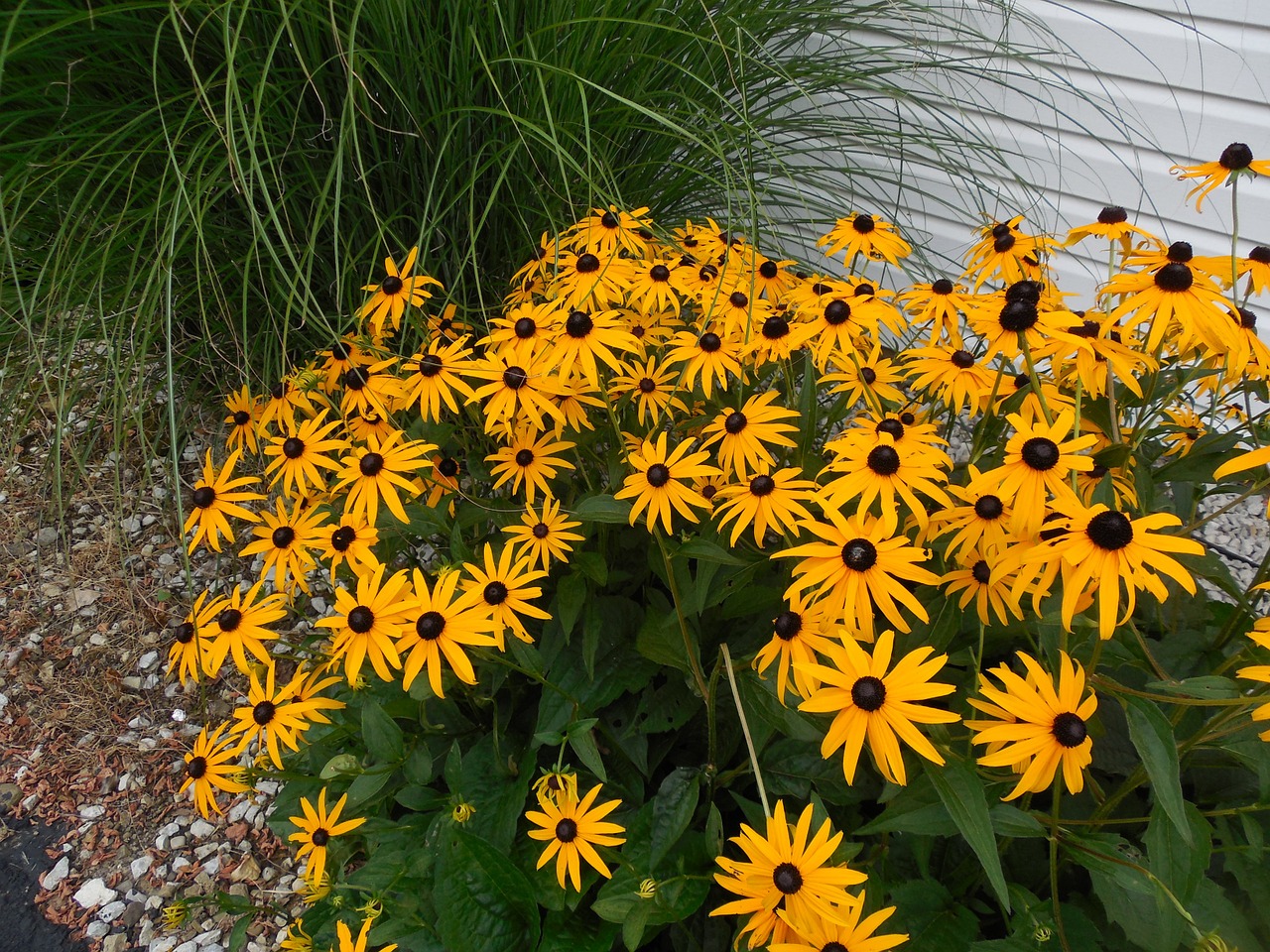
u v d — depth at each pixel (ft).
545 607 2.64
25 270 3.56
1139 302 1.98
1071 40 4.12
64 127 3.15
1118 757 2.28
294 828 2.54
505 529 2.37
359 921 2.37
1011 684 1.71
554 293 2.59
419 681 2.07
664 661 2.32
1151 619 2.49
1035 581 1.97
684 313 2.88
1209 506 4.20
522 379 2.31
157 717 3.66
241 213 3.51
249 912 2.46
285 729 2.22
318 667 2.47
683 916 2.03
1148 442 2.62
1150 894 1.82
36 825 3.38
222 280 3.53
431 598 2.05
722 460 2.21
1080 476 2.11
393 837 2.43
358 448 2.39
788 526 2.05
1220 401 2.54
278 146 3.30
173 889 3.19
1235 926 1.88
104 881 3.22
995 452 2.25
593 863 2.04
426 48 3.16
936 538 2.12
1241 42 3.71
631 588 2.76
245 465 3.94
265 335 3.59
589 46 3.37
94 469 4.33
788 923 1.67
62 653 3.85
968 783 1.72
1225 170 2.17
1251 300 4.32
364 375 2.59
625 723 2.61
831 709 1.70
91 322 3.36
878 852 2.14
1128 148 4.25
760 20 3.89
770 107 4.08
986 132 4.57
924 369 2.33
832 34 4.44
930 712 1.66
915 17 4.31
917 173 4.83
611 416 2.40
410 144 3.47
